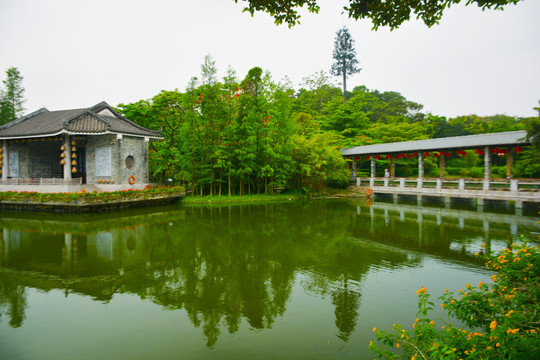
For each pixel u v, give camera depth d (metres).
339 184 33.03
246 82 27.88
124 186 23.23
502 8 4.76
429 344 3.88
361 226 15.91
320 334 5.82
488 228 15.18
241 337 5.74
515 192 20.33
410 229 15.09
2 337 5.78
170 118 29.00
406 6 5.18
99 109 25.33
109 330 6.00
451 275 8.88
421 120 53.34
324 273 9.05
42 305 7.08
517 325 3.91
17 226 15.80
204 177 27.06
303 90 62.34
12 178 23.72
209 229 15.09
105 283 8.33
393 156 30.44
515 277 5.14
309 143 30.56
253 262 10.02
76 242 12.59
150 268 9.47
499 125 42.34
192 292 7.73
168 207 23.00
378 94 77.44
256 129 27.39
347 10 5.38
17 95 42.69
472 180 22.64
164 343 5.56
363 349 5.33
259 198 27.66
